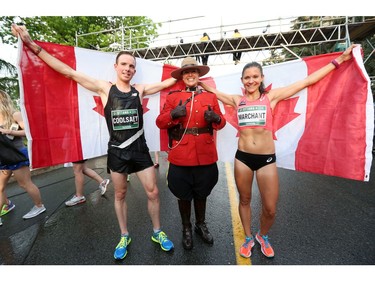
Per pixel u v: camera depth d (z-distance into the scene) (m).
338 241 2.27
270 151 1.92
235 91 2.69
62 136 2.35
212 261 2.04
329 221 2.65
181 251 2.18
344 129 2.13
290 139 2.50
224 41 9.16
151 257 2.11
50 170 5.40
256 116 1.92
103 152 2.64
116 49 11.18
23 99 2.05
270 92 2.05
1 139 2.53
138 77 2.68
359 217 2.72
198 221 2.35
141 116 2.09
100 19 11.03
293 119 2.46
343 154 2.15
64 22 9.59
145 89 2.29
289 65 2.45
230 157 2.84
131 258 2.11
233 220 2.77
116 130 1.96
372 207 2.97
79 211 3.13
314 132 2.34
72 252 2.23
